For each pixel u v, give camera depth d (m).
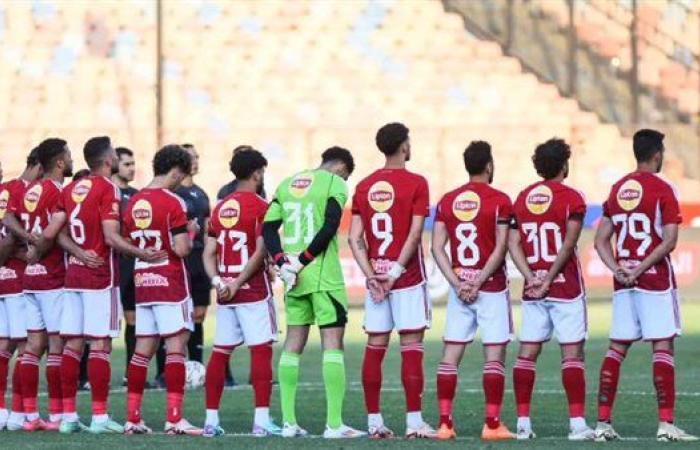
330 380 33.44
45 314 36.19
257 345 34.44
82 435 34.16
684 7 103.00
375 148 92.69
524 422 33.19
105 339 35.28
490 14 106.56
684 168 94.94
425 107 100.94
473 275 33.12
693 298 83.94
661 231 32.31
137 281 34.91
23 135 93.81
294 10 107.56
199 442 31.94
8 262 37.44
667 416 32.25
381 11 107.69
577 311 32.78
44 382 50.53
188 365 47.03
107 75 103.62
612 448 30.08
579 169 93.75
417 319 33.34
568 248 32.62
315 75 103.50
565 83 102.75
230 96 101.81
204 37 105.44
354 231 33.91
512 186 92.75
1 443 32.16
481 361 56.50
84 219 35.09
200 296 47.72
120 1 106.81
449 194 33.62
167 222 34.50
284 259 33.59
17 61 104.56
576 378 32.62
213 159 92.12
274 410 40.50
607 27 103.75
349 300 82.88
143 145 93.44
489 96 101.81
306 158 93.00
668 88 101.56
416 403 33.34
